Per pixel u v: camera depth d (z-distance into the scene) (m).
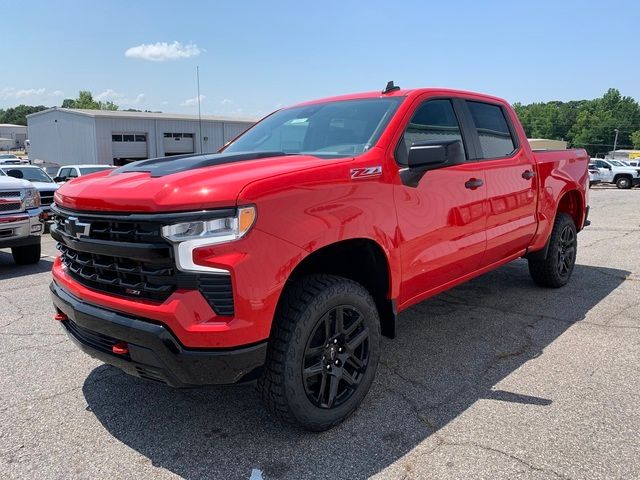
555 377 3.61
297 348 2.71
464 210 3.89
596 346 4.16
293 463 2.68
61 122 39.56
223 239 2.45
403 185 3.32
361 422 3.06
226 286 2.48
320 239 2.76
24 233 7.41
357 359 3.08
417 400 3.32
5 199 7.20
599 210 15.88
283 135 3.98
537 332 4.50
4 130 119.62
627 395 3.32
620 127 133.75
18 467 2.68
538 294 5.64
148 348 2.55
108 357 2.84
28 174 14.62
